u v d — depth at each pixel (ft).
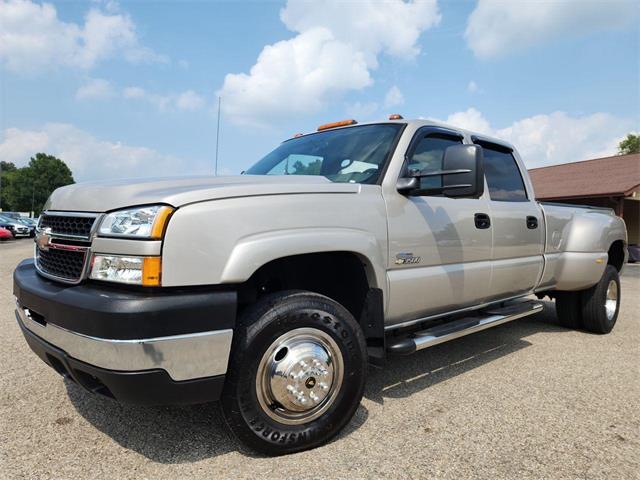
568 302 17.37
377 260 9.18
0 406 9.67
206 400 7.06
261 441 7.50
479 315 12.75
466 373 12.34
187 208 6.95
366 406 10.02
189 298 6.76
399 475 7.26
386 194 9.71
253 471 7.29
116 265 6.88
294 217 7.98
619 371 12.69
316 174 11.16
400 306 10.00
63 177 341.62
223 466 7.43
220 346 6.97
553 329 18.01
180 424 8.89
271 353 7.59
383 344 9.24
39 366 12.20
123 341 6.37
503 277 12.88
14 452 7.82
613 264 18.79
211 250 7.00
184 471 7.27
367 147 10.82
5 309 19.77
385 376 12.06
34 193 329.72
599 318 16.75
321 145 11.97
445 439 8.50
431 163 11.22
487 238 12.17
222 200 7.31
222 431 8.63
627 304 25.08
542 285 15.11
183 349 6.68
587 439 8.61
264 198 7.75
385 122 11.45
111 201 7.41
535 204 14.71
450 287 11.09
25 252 56.75
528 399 10.53
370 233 9.14
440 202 10.96
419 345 9.95
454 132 12.14
